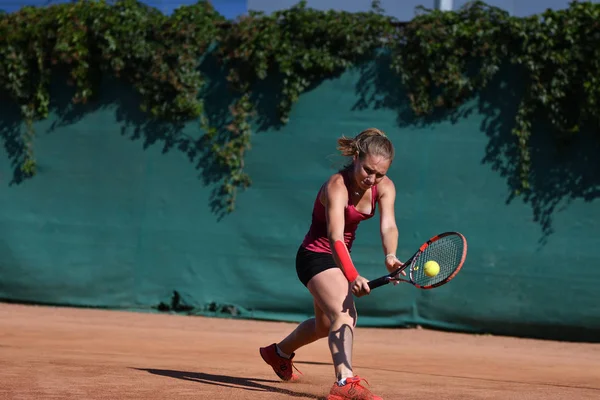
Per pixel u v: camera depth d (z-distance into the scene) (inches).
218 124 644.1
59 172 673.6
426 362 412.8
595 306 563.8
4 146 685.9
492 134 589.0
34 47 674.8
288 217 623.2
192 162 646.5
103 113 668.7
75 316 601.0
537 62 577.6
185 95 643.5
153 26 653.9
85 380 265.9
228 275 631.8
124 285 652.7
